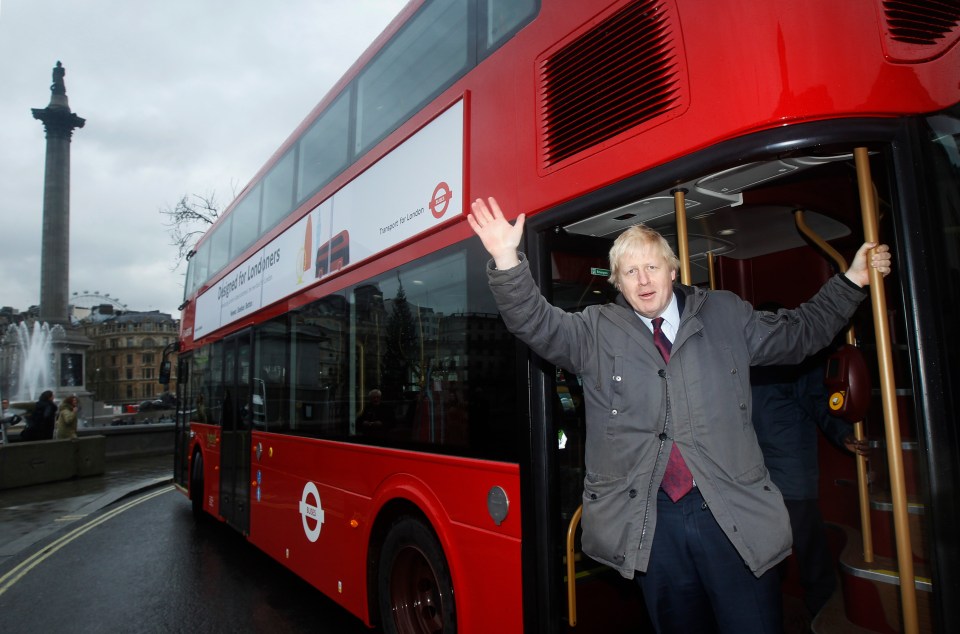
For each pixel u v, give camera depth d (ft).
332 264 15.02
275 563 21.75
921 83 6.35
